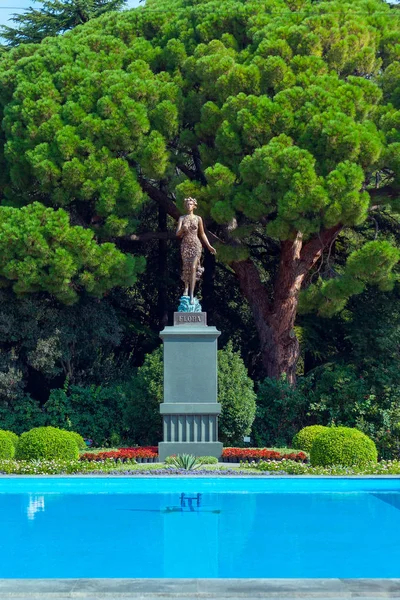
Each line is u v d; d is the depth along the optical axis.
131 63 30.62
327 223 27.59
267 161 26.83
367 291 34.62
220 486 20.08
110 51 31.50
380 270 28.73
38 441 22.66
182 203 29.55
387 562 11.98
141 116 29.16
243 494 19.06
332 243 33.22
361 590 9.84
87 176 29.42
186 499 18.22
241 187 28.56
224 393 27.66
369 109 28.55
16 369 31.94
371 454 22.45
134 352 38.66
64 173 29.12
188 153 32.50
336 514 16.23
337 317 36.19
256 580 10.25
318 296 31.39
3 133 32.44
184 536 13.88
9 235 28.66
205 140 30.75
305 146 27.64
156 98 29.97
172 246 39.12
